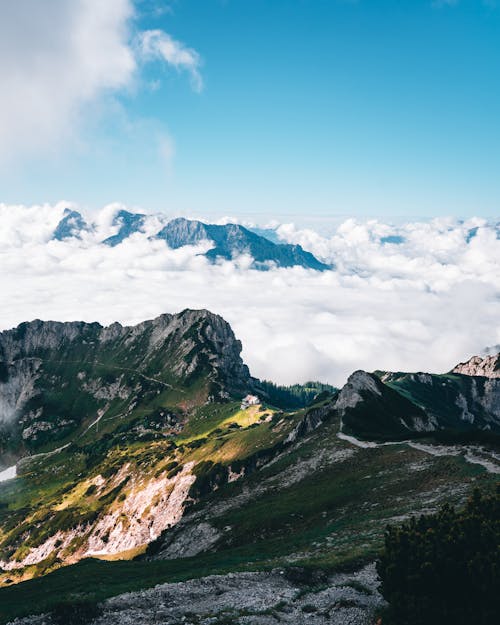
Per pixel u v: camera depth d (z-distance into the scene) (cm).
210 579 4112
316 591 3675
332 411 16888
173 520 18662
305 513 7931
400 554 3011
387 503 6881
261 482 11231
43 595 5528
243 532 8100
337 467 10225
